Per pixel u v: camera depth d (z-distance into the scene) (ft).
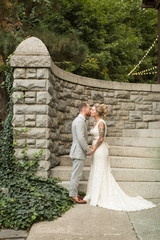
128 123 25.93
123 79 50.08
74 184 14.84
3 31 28.19
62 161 19.71
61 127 20.85
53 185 15.76
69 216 13.08
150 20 67.41
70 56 29.68
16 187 14.84
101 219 12.69
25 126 16.52
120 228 11.60
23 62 16.58
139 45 59.52
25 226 12.07
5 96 24.25
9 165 16.20
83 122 15.07
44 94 16.55
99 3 49.85
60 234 10.98
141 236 10.73
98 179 14.96
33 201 13.34
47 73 16.66
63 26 39.55
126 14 61.67
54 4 34.81
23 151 16.26
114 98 25.80
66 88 21.75
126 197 15.23
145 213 13.60
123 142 22.82
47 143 16.44
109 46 45.44
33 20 31.71
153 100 26.43
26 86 16.60
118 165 18.88
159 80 31.60
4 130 16.90
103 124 15.49
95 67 39.83
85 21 41.78
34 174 16.28
